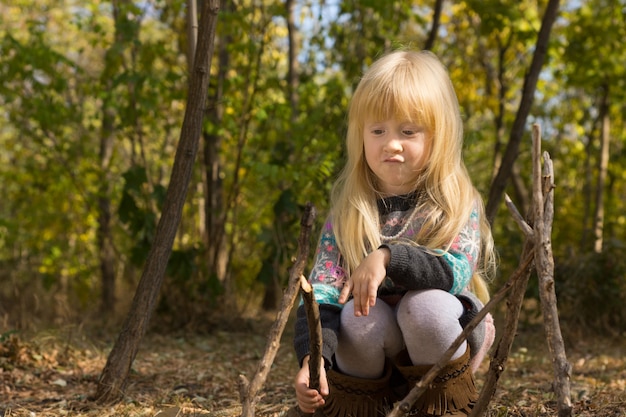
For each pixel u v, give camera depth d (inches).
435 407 82.3
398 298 86.4
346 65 295.0
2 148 462.6
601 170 366.9
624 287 251.3
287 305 71.1
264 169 231.5
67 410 138.9
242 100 278.8
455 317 81.2
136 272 355.6
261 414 129.6
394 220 87.8
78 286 404.2
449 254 82.9
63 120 294.4
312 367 74.2
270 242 267.6
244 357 207.5
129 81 249.3
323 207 250.7
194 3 161.2
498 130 316.8
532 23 283.4
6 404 141.9
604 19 317.7
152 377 169.8
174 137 359.6
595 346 229.5
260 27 273.3
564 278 253.9
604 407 126.6
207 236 277.1
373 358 83.1
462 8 341.1
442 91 88.7
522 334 242.1
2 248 435.5
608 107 365.7
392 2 262.7
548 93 415.8
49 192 378.6
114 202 353.1
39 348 188.2
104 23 314.2
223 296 267.9
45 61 272.1
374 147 87.6
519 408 125.8
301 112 288.5
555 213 421.1
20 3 429.4
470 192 88.8
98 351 199.0
